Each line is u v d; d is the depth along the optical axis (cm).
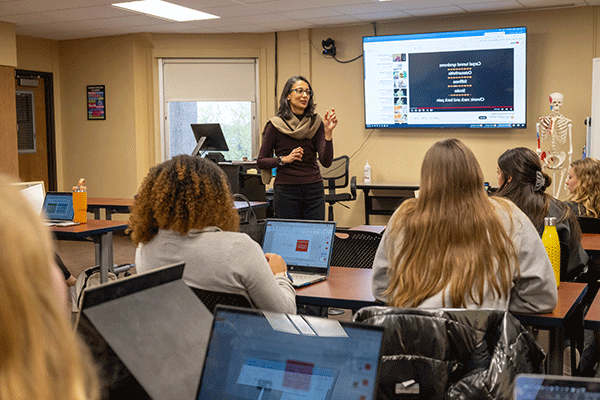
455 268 166
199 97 782
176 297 86
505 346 111
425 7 637
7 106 704
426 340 112
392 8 640
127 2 598
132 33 771
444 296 167
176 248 176
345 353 80
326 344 81
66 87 820
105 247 396
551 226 229
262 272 175
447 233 169
